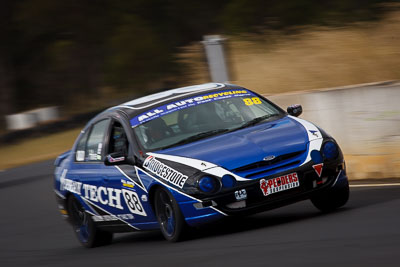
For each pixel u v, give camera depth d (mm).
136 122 16172
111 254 15586
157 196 14719
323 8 65125
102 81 83000
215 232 15016
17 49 88188
